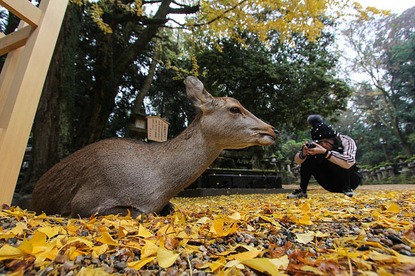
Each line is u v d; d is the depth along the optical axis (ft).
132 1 28.48
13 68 7.91
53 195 7.39
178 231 4.90
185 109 47.62
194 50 38.01
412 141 79.36
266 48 40.75
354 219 6.39
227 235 4.68
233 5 25.29
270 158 47.96
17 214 5.80
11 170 6.31
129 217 6.23
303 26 24.90
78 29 25.39
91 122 28.91
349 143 14.10
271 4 24.34
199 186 30.71
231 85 39.01
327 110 40.81
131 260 3.44
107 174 6.77
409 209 7.98
